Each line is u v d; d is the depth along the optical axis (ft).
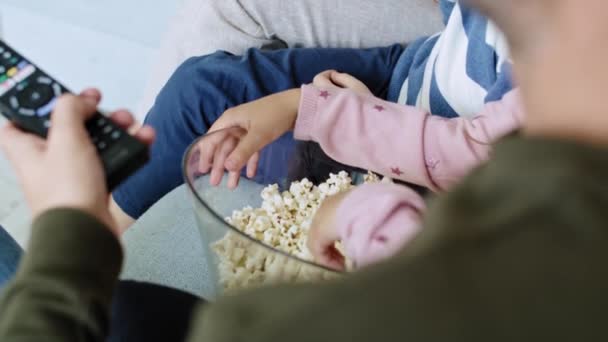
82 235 1.32
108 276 1.34
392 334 0.79
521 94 0.99
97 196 1.43
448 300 0.80
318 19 3.51
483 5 0.98
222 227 1.86
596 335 0.77
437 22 3.59
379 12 3.55
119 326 2.05
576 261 0.80
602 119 0.86
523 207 0.84
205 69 3.06
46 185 1.42
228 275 1.94
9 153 1.57
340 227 2.00
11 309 1.22
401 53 3.47
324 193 2.52
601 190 0.82
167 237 2.77
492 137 2.48
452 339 0.78
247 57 3.15
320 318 0.82
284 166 2.57
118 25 4.67
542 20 0.92
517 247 0.82
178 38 3.69
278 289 0.90
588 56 0.88
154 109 3.10
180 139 3.00
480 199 0.89
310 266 1.66
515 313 0.78
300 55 3.26
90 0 4.65
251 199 2.54
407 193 2.03
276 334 0.82
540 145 0.87
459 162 2.55
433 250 0.85
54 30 4.90
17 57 1.69
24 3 4.98
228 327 0.87
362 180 2.62
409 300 0.80
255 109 2.56
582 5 0.89
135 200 3.01
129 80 4.83
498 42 2.68
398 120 2.63
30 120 1.57
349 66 3.33
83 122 1.54
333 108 2.61
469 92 2.89
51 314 1.21
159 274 2.67
